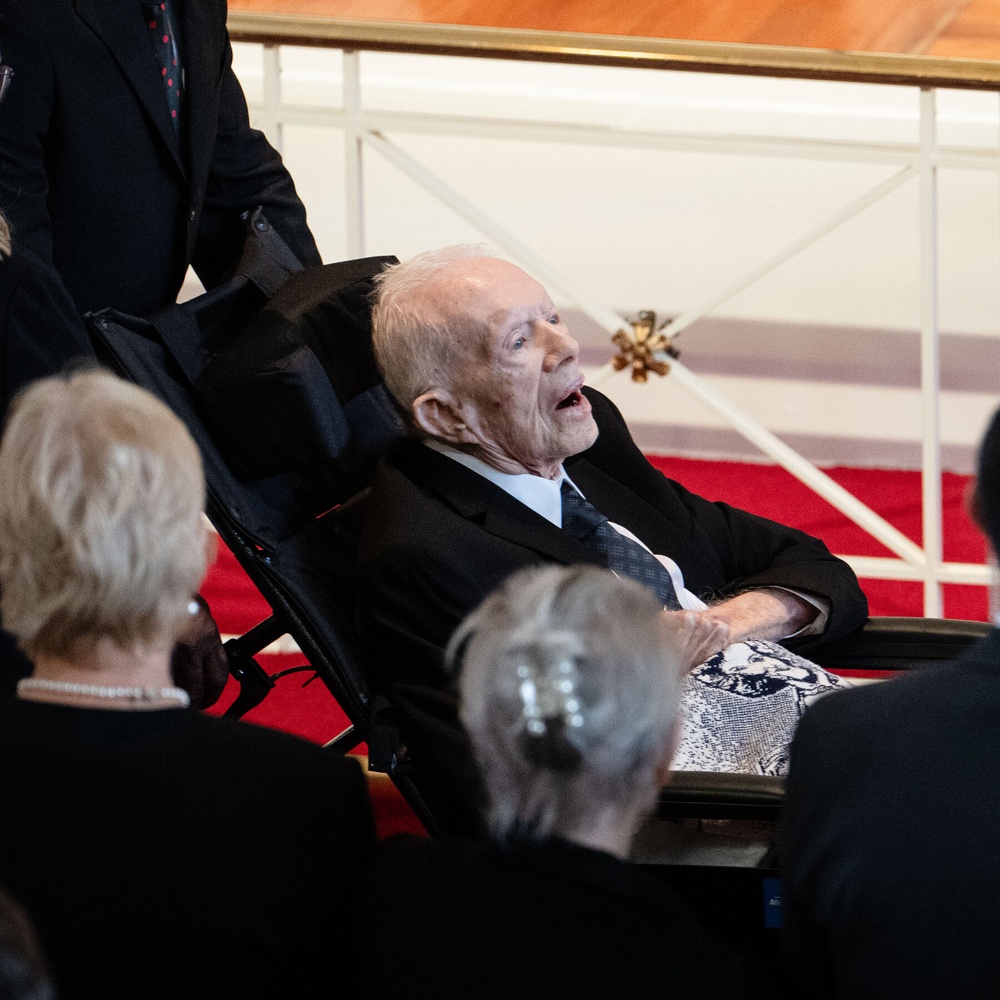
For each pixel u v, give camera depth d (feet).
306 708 35.53
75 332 23.73
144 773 15.14
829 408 50.85
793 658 26.16
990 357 49.42
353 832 16.40
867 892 14.67
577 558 25.49
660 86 48.55
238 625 39.11
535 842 13.88
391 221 49.67
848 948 14.85
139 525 15.03
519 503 25.91
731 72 35.12
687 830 22.43
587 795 13.74
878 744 15.11
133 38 26.21
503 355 25.11
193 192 27.35
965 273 48.70
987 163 35.83
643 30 37.63
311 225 49.78
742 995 13.58
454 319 25.13
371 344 27.58
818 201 48.57
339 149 48.80
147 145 26.71
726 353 50.72
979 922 14.16
